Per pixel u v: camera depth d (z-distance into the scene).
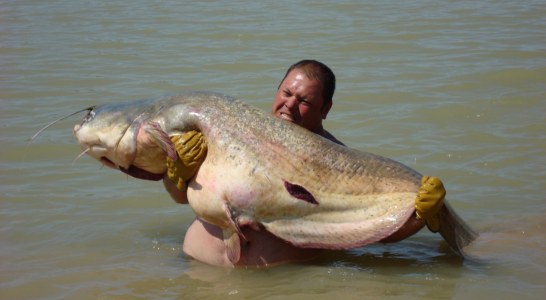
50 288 4.15
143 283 4.17
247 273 4.21
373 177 4.09
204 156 4.15
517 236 4.44
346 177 4.09
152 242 4.54
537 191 4.89
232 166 4.11
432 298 3.96
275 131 4.13
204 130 4.16
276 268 4.23
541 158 5.28
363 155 4.14
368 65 7.04
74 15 9.43
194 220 4.71
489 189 4.93
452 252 4.34
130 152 4.23
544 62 6.93
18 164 5.38
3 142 5.65
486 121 5.83
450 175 5.10
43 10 9.76
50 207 4.88
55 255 4.43
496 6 9.33
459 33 8.10
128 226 4.69
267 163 4.09
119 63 7.30
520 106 6.07
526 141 5.51
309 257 4.30
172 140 4.18
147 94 6.48
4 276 4.25
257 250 4.24
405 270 4.19
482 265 4.20
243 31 8.40
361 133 5.68
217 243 4.29
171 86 6.63
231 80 6.73
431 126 5.78
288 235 4.12
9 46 8.00
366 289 4.04
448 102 6.15
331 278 4.14
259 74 6.86
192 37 8.22
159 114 4.20
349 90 6.44
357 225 4.05
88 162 5.41
